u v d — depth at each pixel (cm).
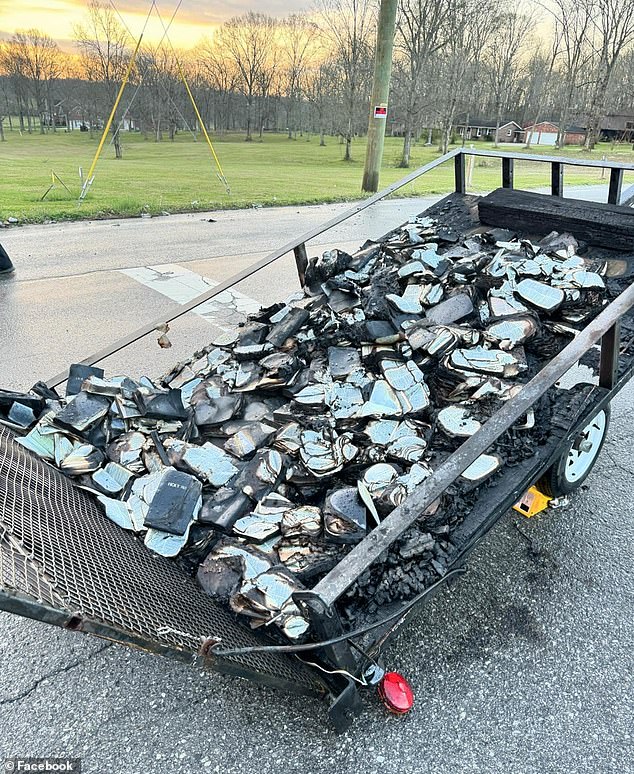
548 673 220
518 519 307
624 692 213
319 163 2745
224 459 249
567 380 452
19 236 862
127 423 269
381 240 410
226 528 216
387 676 202
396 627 193
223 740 193
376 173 1495
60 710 202
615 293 280
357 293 331
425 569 204
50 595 136
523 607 251
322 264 363
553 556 281
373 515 210
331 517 209
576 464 298
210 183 1593
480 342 270
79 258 759
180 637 158
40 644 228
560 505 311
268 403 284
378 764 187
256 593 188
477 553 281
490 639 235
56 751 188
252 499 227
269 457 238
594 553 284
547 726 200
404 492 210
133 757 187
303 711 204
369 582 199
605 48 3891
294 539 210
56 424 252
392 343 285
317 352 303
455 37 2781
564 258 307
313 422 254
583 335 223
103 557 177
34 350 485
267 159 2831
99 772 182
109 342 507
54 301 599
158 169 2025
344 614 192
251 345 314
